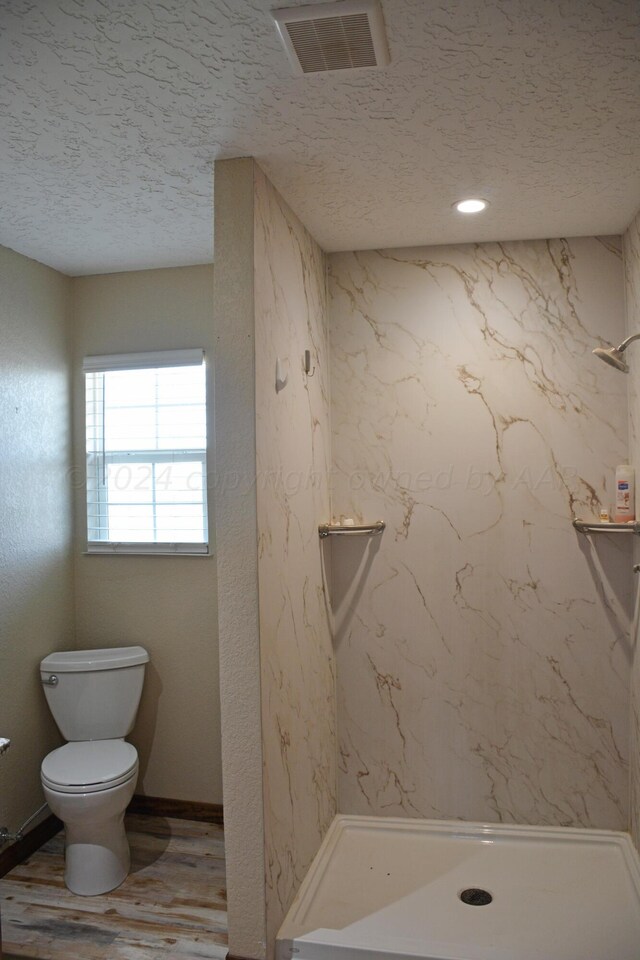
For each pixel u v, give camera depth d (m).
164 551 3.23
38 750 3.04
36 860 2.90
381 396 3.10
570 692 2.93
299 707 2.59
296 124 1.96
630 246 2.76
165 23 1.51
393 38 1.57
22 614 2.95
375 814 3.10
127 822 3.21
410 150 2.13
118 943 2.35
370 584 3.10
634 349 2.71
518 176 2.32
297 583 2.60
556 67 1.69
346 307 3.12
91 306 3.31
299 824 2.56
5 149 2.08
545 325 2.95
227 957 2.23
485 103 1.86
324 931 2.30
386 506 3.09
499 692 2.99
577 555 2.92
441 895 2.52
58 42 1.57
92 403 3.31
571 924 2.33
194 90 1.77
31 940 2.37
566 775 2.93
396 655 3.08
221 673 2.20
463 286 3.02
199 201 2.48
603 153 2.16
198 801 3.23
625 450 2.88
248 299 2.17
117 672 3.04
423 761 3.05
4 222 2.64
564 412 2.94
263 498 2.23
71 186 2.35
